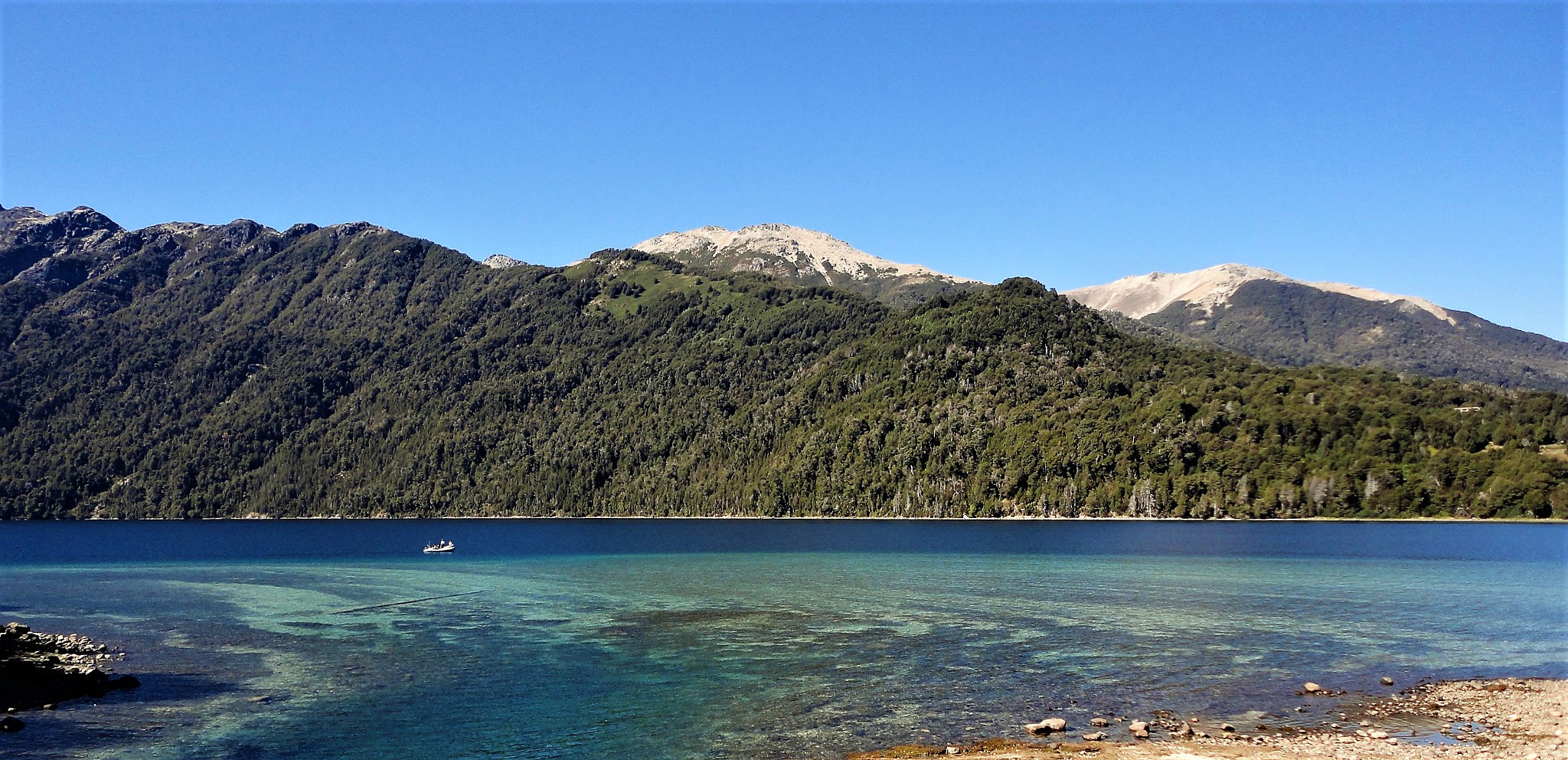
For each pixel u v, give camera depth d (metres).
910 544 174.50
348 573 122.38
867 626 72.38
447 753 40.56
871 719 45.09
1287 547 156.25
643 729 43.81
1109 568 121.12
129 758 39.69
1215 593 93.25
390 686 52.62
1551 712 44.38
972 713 46.03
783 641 65.88
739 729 43.75
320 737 42.88
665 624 74.06
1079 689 51.00
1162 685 51.84
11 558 163.25
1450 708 45.88
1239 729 42.31
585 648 63.53
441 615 79.56
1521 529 197.38
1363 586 98.81
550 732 43.44
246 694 50.75
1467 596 90.31
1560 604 84.06
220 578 117.19
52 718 45.81
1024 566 125.19
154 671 56.50
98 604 89.31
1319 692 49.62
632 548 171.88
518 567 129.50
